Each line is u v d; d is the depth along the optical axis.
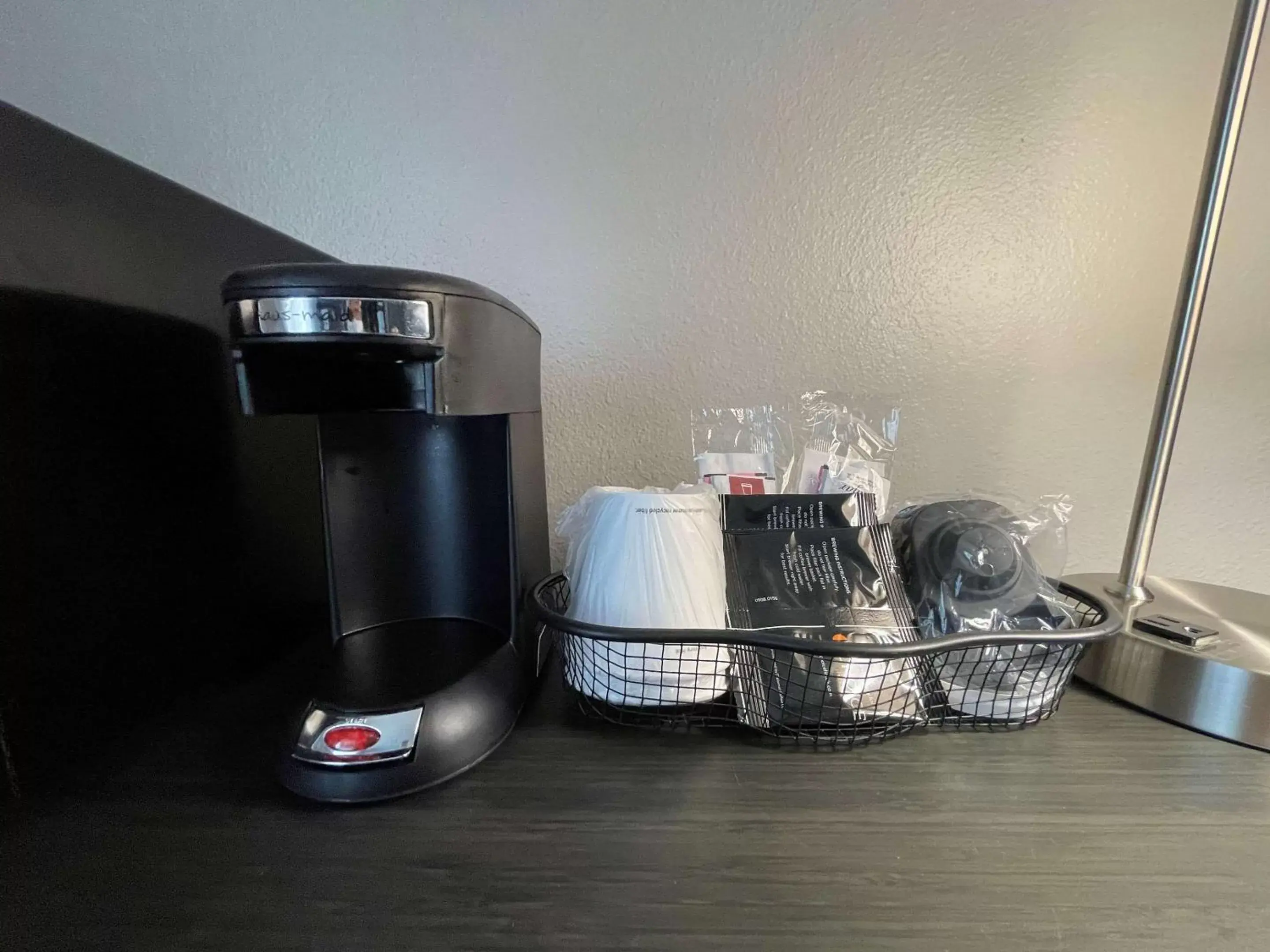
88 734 0.39
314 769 0.37
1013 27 0.60
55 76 0.63
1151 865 0.33
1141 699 0.49
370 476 0.50
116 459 0.40
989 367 0.64
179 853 0.34
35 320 0.35
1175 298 0.63
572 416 0.66
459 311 0.36
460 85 0.62
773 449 0.58
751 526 0.48
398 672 0.44
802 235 0.63
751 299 0.64
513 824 0.36
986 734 0.46
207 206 0.47
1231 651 0.47
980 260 0.63
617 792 0.39
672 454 0.66
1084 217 0.62
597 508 0.47
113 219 0.39
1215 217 0.46
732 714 0.46
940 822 0.36
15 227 0.33
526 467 0.51
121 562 0.41
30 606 0.35
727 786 0.40
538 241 0.64
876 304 0.64
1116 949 0.28
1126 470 0.65
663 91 0.62
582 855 0.34
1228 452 0.64
